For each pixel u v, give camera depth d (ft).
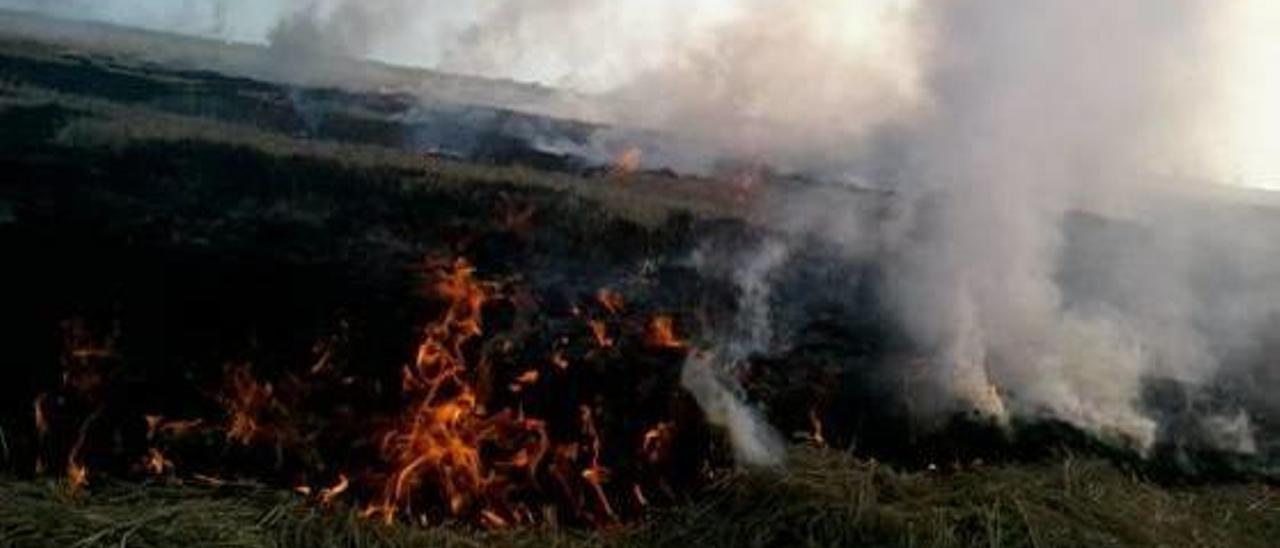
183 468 15.52
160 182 20.13
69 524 13.14
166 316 17.02
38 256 17.46
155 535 13.26
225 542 13.42
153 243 18.19
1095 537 14.83
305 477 15.74
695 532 15.11
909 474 16.65
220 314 17.17
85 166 20.26
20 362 16.07
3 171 19.53
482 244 19.58
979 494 15.58
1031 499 15.71
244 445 15.90
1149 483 17.39
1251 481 18.30
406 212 20.18
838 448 17.43
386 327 17.42
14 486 14.07
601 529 15.53
